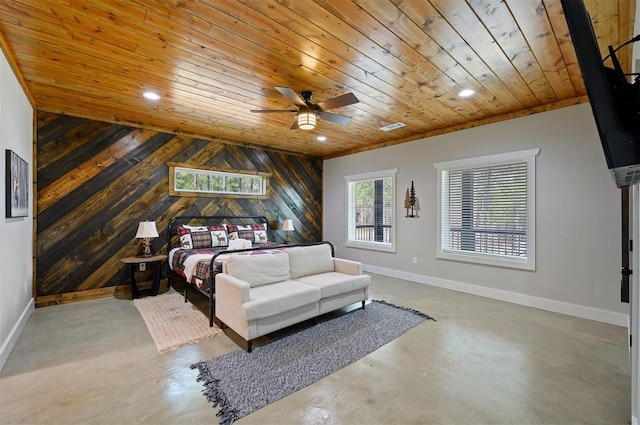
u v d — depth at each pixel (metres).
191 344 2.75
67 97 3.52
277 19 2.07
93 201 4.21
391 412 1.83
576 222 3.53
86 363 2.39
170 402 1.92
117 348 2.66
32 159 3.67
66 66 2.76
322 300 3.22
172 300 4.09
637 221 1.62
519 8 1.96
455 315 3.50
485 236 4.36
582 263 3.48
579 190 3.51
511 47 2.43
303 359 2.47
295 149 6.43
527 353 2.57
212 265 3.21
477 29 2.18
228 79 3.03
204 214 5.33
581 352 2.58
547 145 3.73
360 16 2.04
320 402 1.93
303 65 2.73
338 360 2.45
